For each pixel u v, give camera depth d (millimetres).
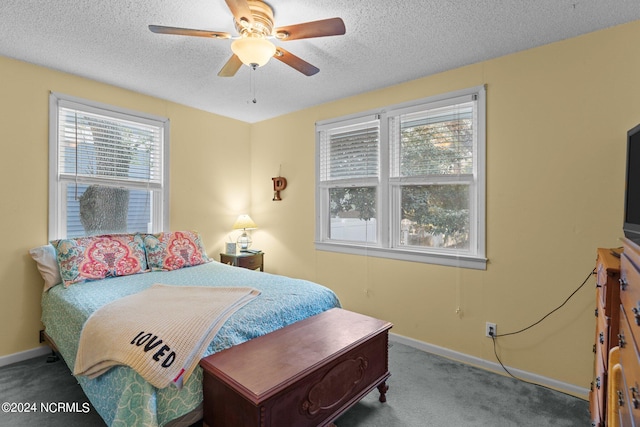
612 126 1998
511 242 2367
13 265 2490
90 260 2559
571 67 2127
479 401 2047
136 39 2178
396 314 2955
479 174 2496
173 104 3436
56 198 2691
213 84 2957
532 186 2277
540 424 1829
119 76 2783
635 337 919
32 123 2564
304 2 1764
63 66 2596
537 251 2264
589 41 2066
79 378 1834
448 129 2689
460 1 1756
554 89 2189
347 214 3357
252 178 4184
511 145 2361
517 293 2344
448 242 2729
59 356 2492
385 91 3016
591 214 2070
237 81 2891
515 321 2350
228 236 3969
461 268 2588
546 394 2125
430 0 1749
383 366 2039
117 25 2012
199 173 3672
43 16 1911
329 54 2375
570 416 1897
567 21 1940
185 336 1562
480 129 2486
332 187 3438
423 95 2781
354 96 3227
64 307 2137
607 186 2016
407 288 2887
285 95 3230
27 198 2549
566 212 2154
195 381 1541
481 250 2492
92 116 2900
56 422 1799
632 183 1536
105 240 2777
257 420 1301
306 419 1509
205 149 3721
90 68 2627
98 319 1745
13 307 2486
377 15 1890
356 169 3256
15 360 2479
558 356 2184
